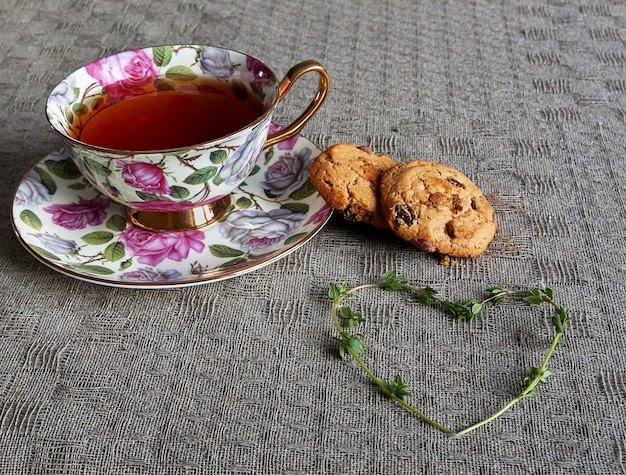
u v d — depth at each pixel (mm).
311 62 393
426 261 389
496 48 558
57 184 418
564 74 529
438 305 369
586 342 351
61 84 395
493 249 396
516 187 435
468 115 493
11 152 463
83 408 331
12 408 331
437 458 312
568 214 416
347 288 377
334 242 400
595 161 452
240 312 367
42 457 316
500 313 364
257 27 583
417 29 581
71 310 369
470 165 452
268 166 435
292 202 411
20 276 386
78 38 572
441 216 381
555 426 322
